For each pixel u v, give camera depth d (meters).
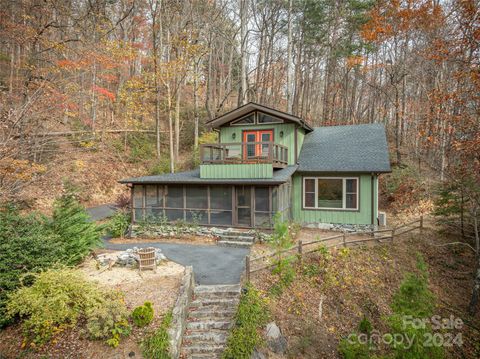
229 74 31.20
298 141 16.11
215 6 25.22
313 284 9.15
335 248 11.14
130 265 9.22
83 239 8.99
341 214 14.22
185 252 10.90
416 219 16.23
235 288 7.66
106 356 5.49
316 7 25.38
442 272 11.84
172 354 5.66
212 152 13.82
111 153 23.08
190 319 6.88
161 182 13.04
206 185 13.06
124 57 22.08
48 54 18.81
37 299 5.78
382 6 22.56
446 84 16.89
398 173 20.30
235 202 12.70
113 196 20.06
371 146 15.36
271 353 6.40
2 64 21.59
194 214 13.20
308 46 30.73
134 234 13.41
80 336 5.88
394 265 11.24
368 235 13.51
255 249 11.12
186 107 32.75
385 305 9.42
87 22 22.16
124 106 26.64
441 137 16.23
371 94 32.06
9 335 6.07
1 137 8.80
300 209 14.94
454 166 12.30
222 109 32.75
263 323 6.82
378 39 23.81
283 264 8.85
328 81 29.91
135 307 6.71
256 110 15.90
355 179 13.95
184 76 23.69
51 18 19.41
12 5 17.48
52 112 13.86
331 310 8.56
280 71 33.59
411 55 22.69
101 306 5.91
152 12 22.75
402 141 25.05
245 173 12.72
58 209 9.20
